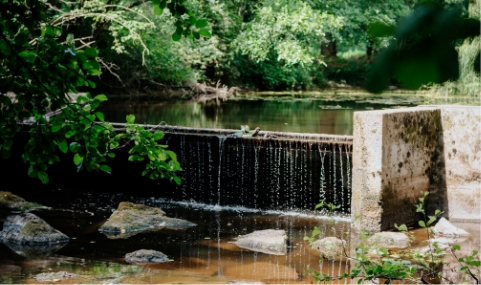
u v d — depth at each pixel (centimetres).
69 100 323
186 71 2031
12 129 312
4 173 1187
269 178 1020
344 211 990
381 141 826
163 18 1742
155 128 1083
